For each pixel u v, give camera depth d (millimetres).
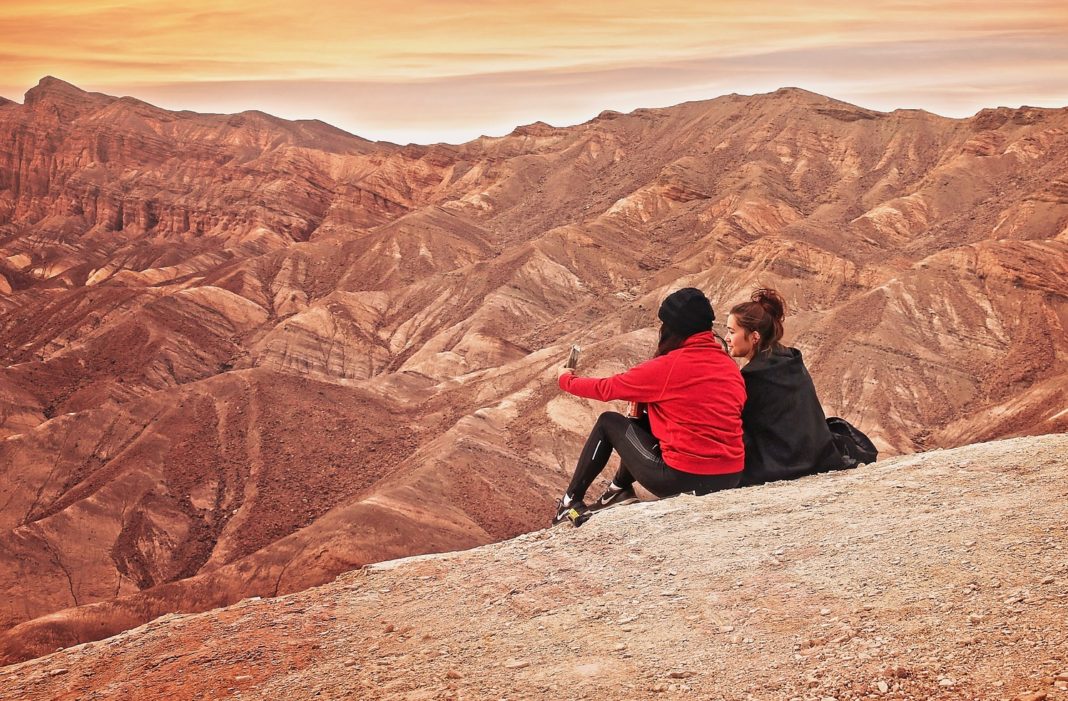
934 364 115188
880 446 102438
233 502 90750
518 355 142250
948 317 122438
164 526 85812
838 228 172625
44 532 81125
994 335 119688
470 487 80312
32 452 98188
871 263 144000
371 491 82688
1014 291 123875
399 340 158375
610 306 160500
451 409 109812
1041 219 162500
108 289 187875
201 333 156375
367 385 115812
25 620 72938
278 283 193375
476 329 150875
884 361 115000
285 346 150125
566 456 93375
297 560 66812
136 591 78438
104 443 100750
